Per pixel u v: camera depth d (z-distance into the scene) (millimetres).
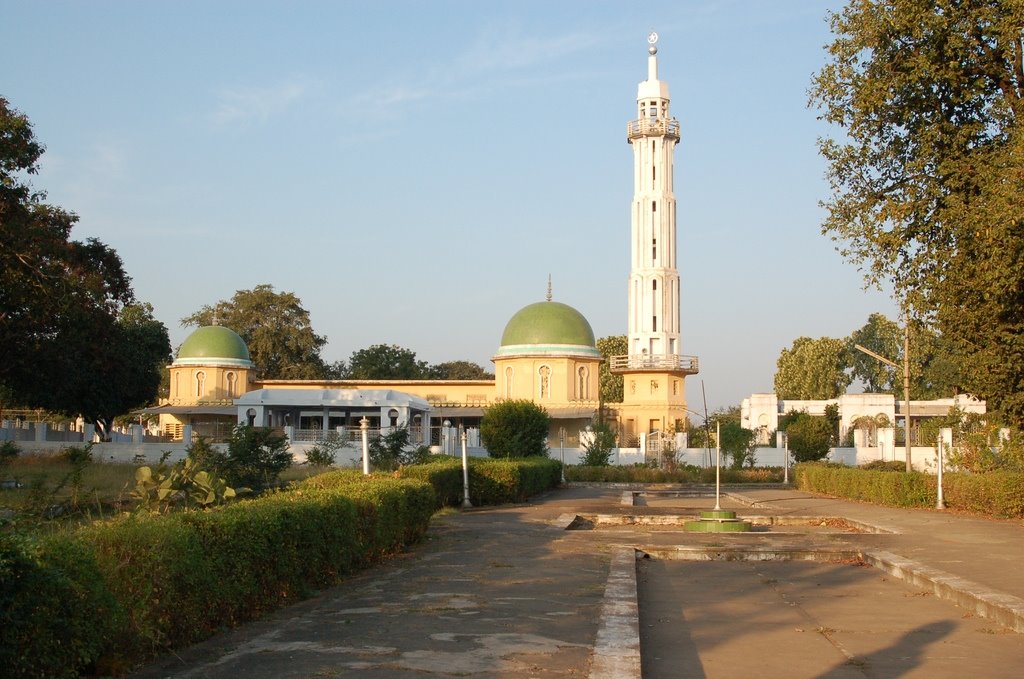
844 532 24141
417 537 19656
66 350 40406
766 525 28250
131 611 8234
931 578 15031
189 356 77312
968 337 25172
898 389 90188
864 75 24719
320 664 8531
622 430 75562
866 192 25844
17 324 35375
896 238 24422
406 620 10758
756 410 78562
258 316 100000
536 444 49094
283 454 26156
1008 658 10250
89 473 34406
